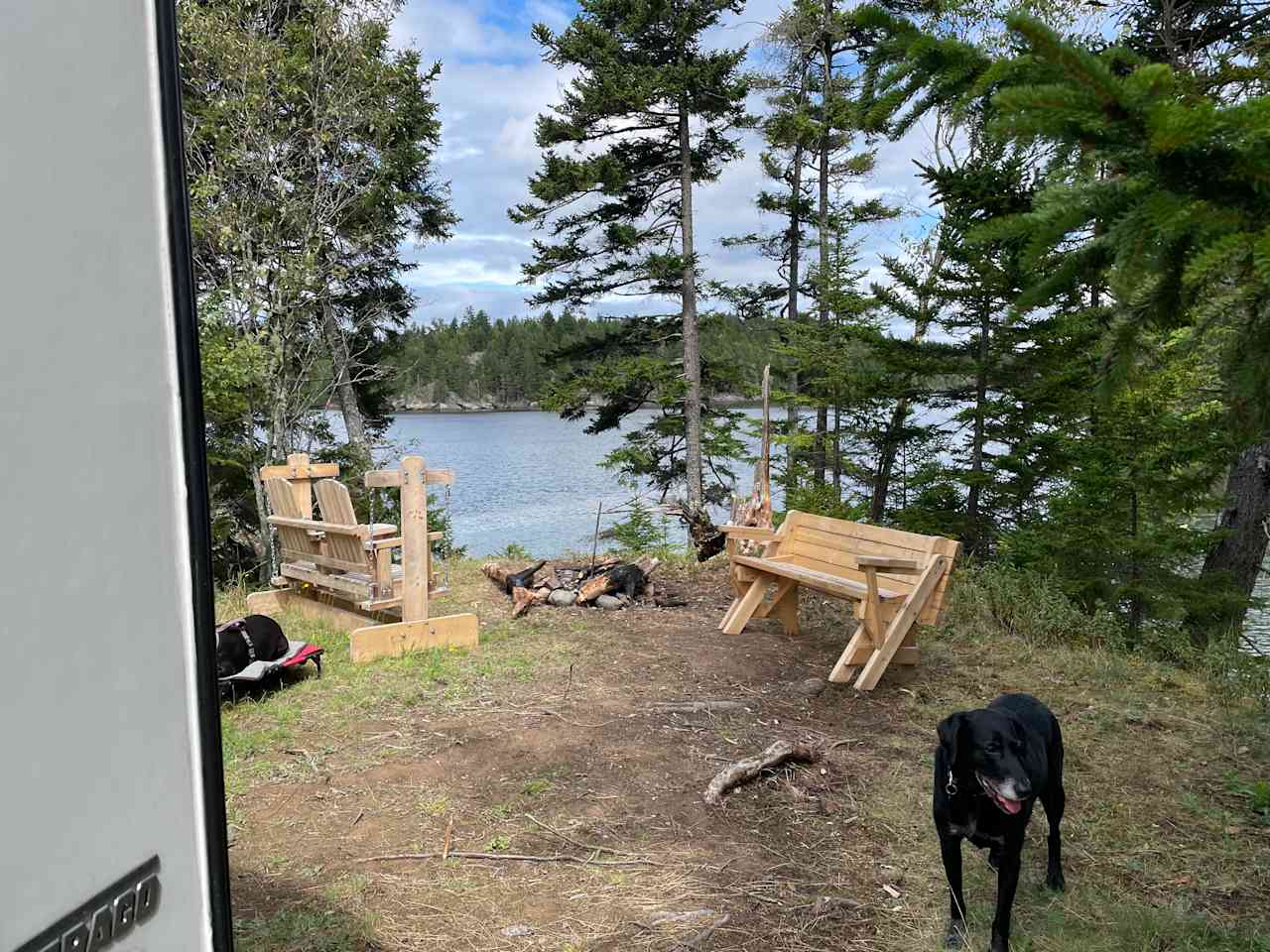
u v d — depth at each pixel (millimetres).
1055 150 2094
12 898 714
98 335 826
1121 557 9750
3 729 711
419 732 4574
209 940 987
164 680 920
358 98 11875
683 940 2906
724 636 6598
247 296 10852
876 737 4777
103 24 835
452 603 7551
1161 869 3514
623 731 4629
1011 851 2861
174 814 930
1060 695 5441
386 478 5910
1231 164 1659
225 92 11398
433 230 17094
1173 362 9055
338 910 3008
